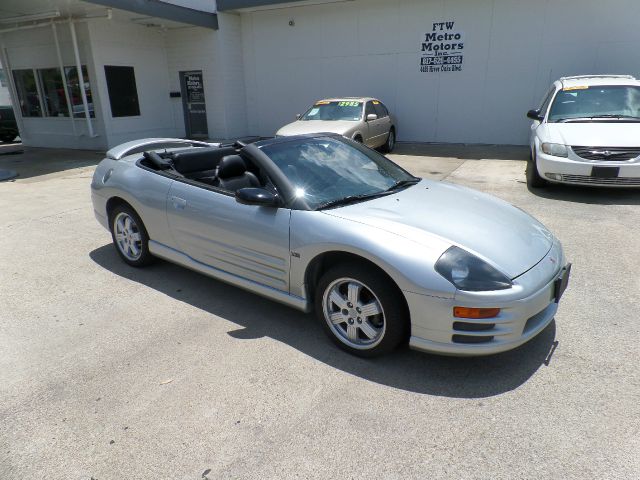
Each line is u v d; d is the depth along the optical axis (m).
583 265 4.28
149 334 3.24
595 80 7.79
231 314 3.52
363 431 2.29
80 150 13.48
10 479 2.05
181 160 4.27
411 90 12.98
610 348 2.95
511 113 12.05
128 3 11.07
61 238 5.41
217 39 14.16
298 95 14.70
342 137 4.12
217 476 2.04
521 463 2.07
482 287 2.46
